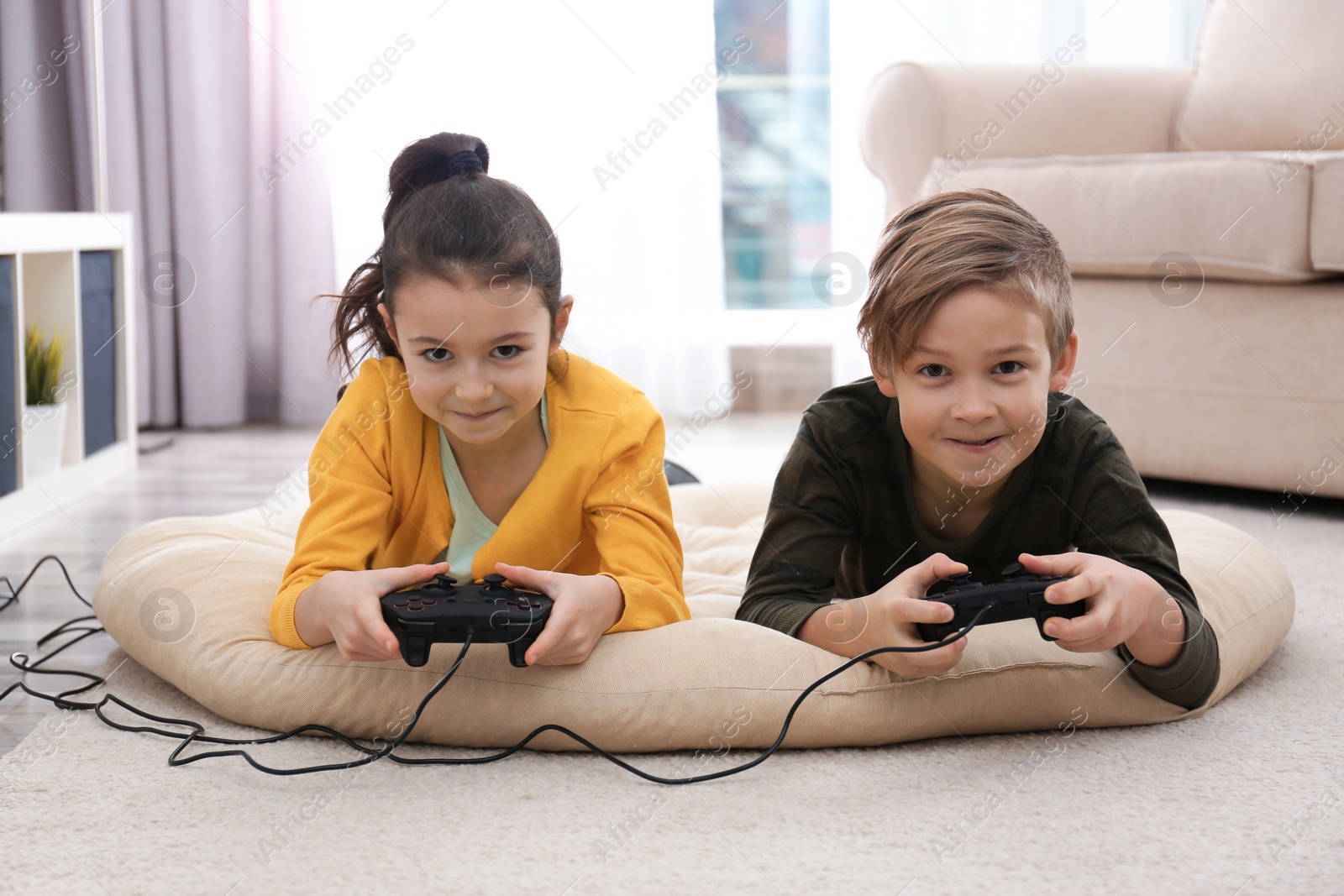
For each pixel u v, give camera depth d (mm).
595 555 1021
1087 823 702
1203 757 809
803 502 944
